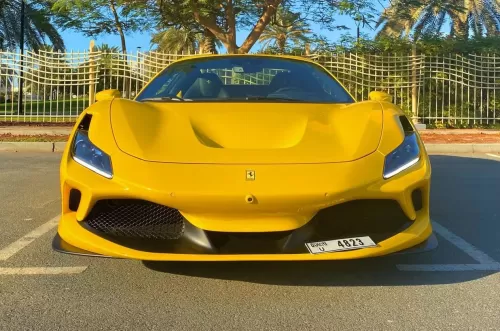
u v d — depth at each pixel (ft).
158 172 8.55
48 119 46.21
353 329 7.96
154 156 8.82
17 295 9.18
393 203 9.00
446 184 20.51
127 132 9.33
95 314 8.43
